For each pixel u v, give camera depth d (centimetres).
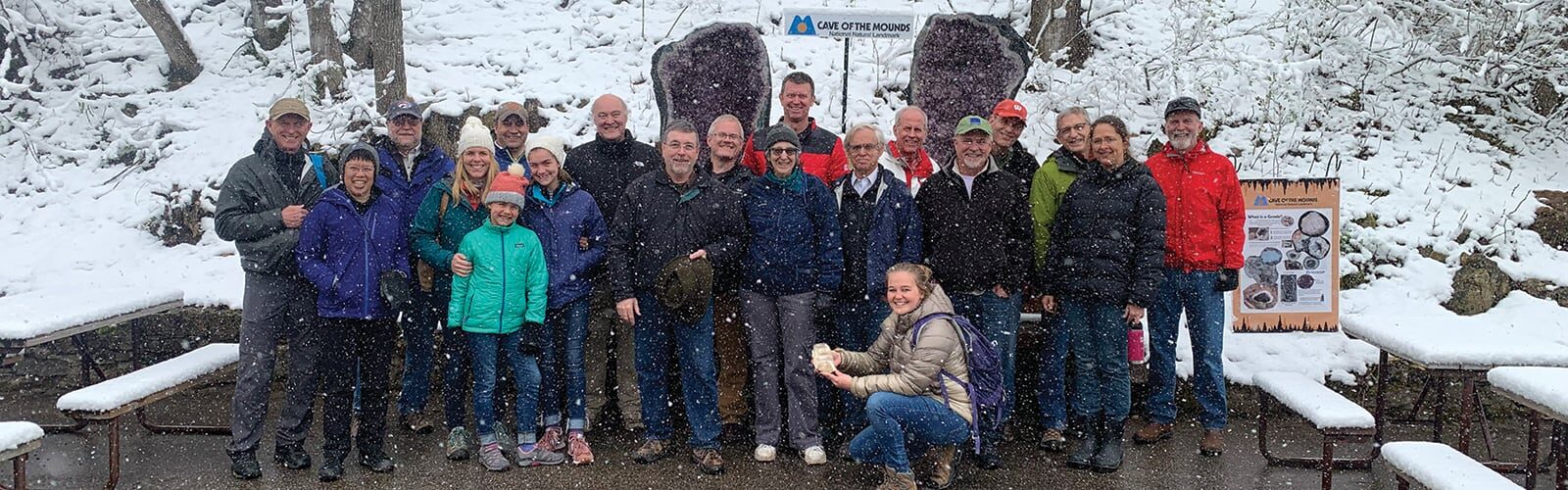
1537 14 812
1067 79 847
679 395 613
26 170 841
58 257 750
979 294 536
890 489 483
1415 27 859
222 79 899
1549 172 789
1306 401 510
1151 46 871
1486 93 859
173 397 645
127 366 689
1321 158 779
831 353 499
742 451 555
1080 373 538
